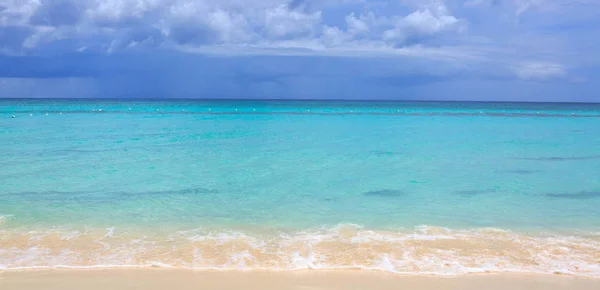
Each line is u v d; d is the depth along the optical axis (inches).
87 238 311.3
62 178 511.2
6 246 293.1
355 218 365.4
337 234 325.1
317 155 706.2
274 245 301.6
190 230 331.9
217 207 394.6
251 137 972.6
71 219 354.3
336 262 273.3
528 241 312.7
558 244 307.0
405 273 258.4
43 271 255.6
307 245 302.0
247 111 2416.3
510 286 242.7
